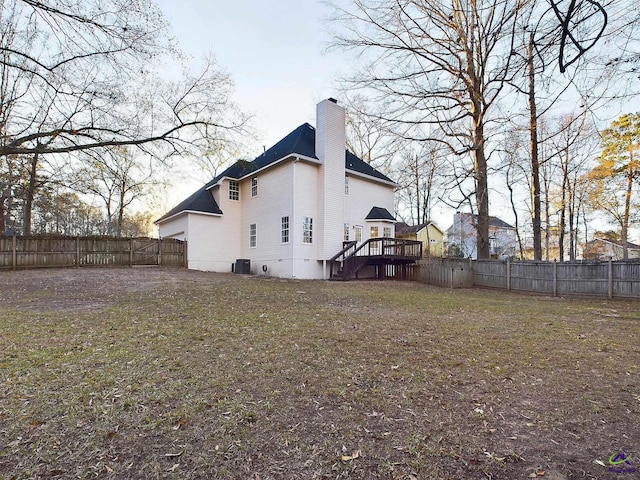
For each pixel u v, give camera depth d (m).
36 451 2.24
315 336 5.31
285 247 16.66
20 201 17.38
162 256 17.77
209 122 12.48
